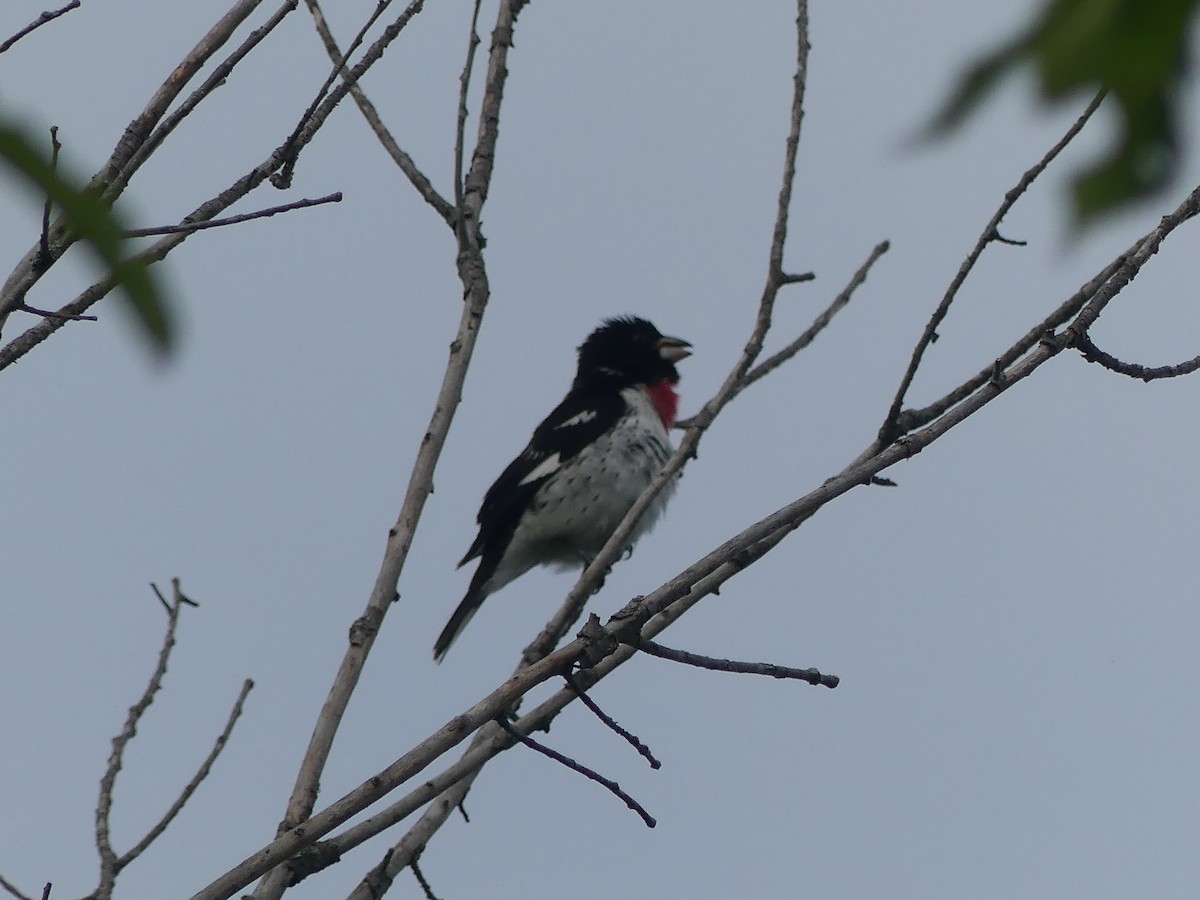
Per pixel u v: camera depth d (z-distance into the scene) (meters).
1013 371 6.98
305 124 6.70
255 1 6.76
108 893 5.88
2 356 5.75
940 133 2.19
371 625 7.14
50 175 2.14
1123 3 2.11
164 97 6.43
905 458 6.77
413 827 7.27
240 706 6.74
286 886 6.17
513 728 6.31
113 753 6.42
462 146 8.53
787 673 6.64
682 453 7.08
